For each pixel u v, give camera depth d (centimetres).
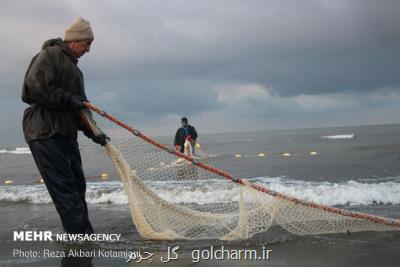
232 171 1508
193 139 1753
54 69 522
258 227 561
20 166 2558
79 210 557
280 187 943
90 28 556
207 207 767
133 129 562
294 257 473
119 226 652
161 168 766
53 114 533
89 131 581
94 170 1745
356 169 1384
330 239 539
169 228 578
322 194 870
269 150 2823
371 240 527
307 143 3841
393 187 897
